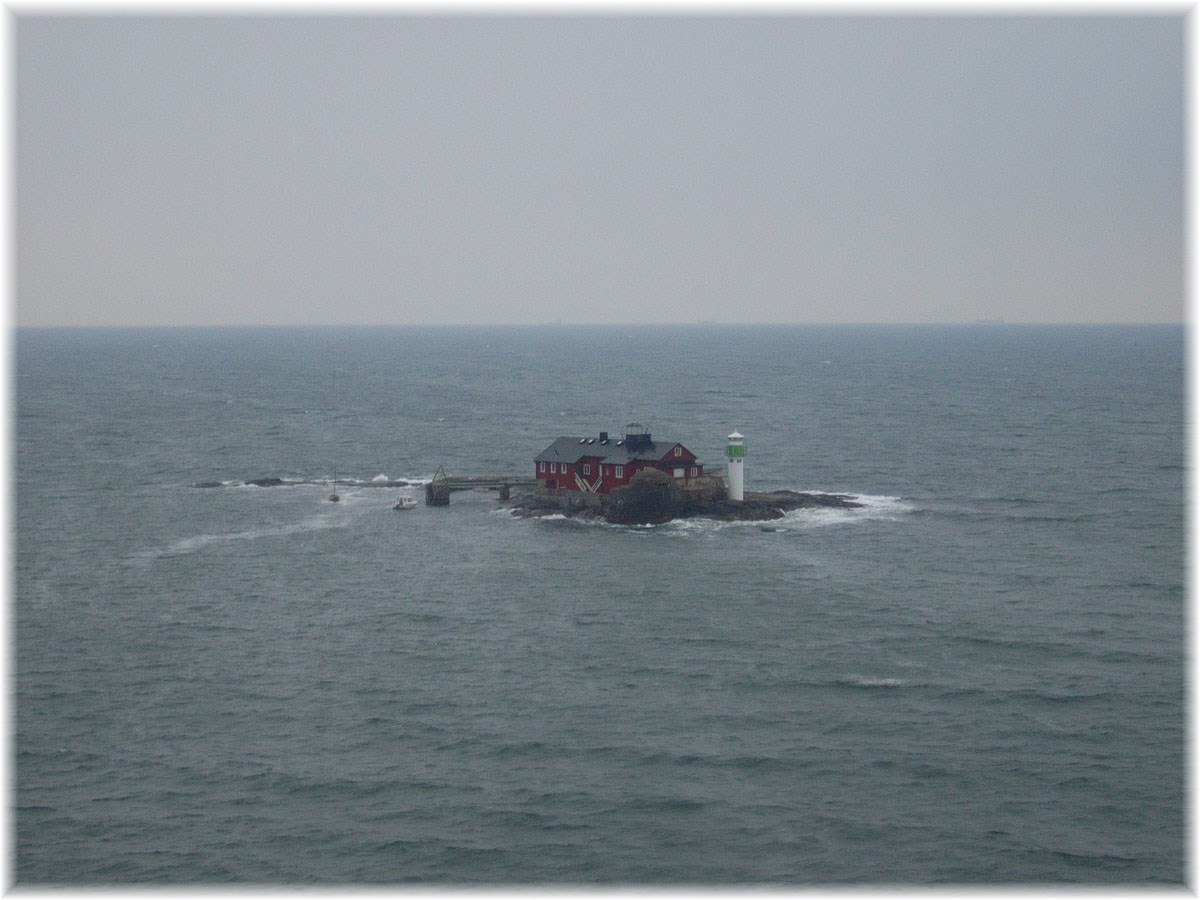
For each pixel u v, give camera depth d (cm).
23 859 5734
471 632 8925
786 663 8169
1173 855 5728
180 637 8825
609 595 9888
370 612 9456
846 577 10425
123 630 8988
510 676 7975
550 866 5656
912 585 10156
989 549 11538
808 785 6391
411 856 5750
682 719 7231
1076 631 8856
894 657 8288
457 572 10712
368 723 7219
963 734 6988
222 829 6003
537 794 6312
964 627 8944
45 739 7012
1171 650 8444
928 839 5866
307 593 10031
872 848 5791
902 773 6512
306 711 7406
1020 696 7556
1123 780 6431
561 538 12138
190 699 7600
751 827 5981
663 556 11262
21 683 7875
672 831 5950
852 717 7244
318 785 6438
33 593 9994
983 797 6259
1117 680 7838
